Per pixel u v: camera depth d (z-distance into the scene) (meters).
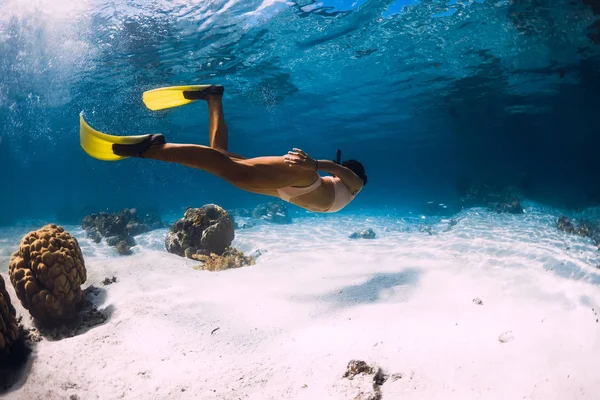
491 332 4.51
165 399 3.91
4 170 97.94
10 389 4.71
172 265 9.27
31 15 13.70
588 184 32.16
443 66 19.83
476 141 37.28
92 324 6.08
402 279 6.97
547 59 18.50
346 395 3.49
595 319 4.78
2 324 5.15
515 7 13.50
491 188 25.97
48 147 52.47
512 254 9.07
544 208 20.88
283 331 5.18
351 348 4.42
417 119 34.94
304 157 3.25
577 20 14.22
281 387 3.83
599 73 20.41
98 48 16.62
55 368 4.83
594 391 3.06
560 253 9.12
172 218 27.03
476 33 15.77
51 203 62.81
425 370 3.78
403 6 13.79
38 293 5.89
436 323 4.93
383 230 18.44
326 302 6.10
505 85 23.11
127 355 4.89
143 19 14.21
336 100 27.47
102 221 15.30
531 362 3.70
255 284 7.28
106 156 2.95
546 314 5.03
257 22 14.95
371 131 44.09
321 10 14.12
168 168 73.00
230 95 25.56
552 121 35.38
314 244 12.62
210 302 6.33
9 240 16.41
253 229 17.44
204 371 4.34
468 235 12.89
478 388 3.36
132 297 6.79
